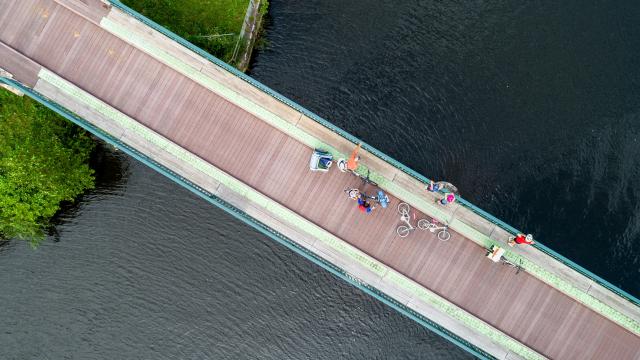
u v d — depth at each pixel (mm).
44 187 30812
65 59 28609
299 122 28438
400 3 32344
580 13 32219
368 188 28641
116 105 28594
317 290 32812
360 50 32531
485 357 28453
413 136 32344
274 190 28672
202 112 28625
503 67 32188
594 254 32094
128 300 33188
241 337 33281
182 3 32156
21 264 33375
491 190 32219
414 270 28656
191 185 28531
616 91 31875
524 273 28656
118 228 33156
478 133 32125
